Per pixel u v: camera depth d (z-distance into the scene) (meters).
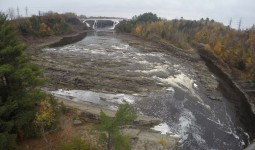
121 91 54.50
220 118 49.81
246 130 47.38
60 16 178.00
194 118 47.09
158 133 38.66
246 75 85.44
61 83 57.44
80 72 64.44
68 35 160.50
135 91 55.09
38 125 31.38
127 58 86.62
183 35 132.00
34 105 32.22
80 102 47.81
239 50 100.19
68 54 87.88
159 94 54.56
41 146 30.92
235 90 69.69
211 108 53.50
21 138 30.62
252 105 61.06
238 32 131.12
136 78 62.78
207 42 124.00
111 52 97.06
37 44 112.12
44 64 70.50
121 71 68.31
